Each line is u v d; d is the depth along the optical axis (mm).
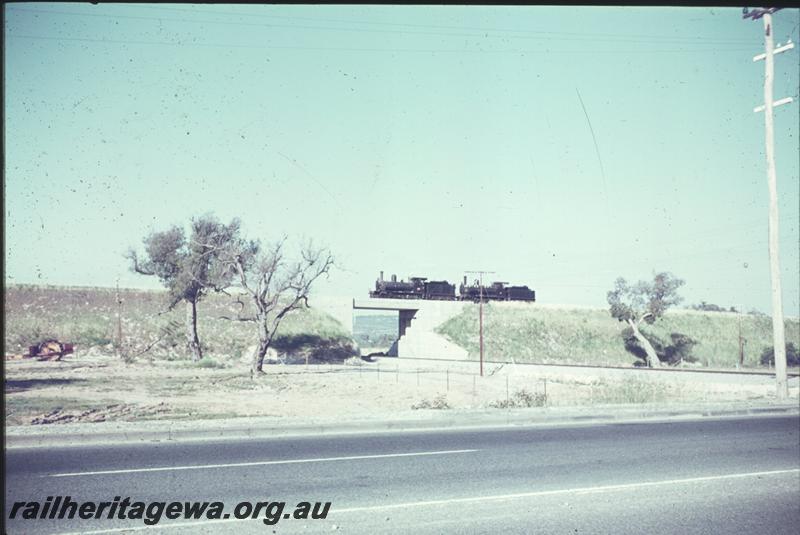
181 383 29953
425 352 67750
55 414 17656
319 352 54125
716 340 68250
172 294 46094
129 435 11555
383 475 8844
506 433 13117
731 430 14148
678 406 17703
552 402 21484
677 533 6578
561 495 7961
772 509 7555
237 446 10945
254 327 55219
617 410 16562
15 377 30797
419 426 13930
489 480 8680
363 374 39656
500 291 78250
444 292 74812
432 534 6332
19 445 10852
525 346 65688
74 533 6262
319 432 12820
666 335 68250
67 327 48219
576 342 67562
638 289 59781
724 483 8844
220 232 45281
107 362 42438
